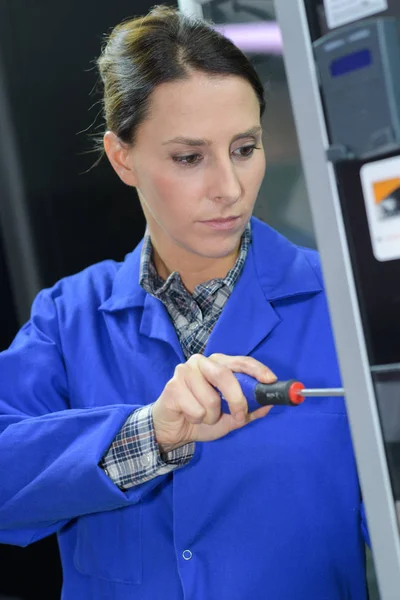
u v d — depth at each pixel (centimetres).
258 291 103
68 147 171
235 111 86
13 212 168
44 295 118
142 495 94
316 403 98
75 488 93
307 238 144
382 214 53
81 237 174
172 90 86
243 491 97
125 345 105
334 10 53
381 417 54
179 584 98
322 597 96
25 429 99
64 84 169
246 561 96
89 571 104
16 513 99
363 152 52
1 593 173
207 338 103
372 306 54
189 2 132
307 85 53
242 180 90
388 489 54
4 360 109
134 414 92
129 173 101
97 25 167
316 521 96
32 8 165
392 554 54
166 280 106
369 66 50
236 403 78
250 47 135
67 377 110
